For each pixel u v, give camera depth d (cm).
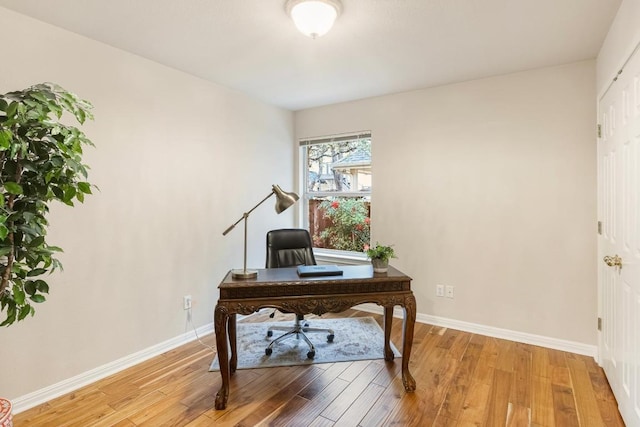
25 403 205
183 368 256
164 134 284
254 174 377
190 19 213
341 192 416
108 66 246
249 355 275
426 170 345
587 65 271
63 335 223
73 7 199
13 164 148
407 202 357
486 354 275
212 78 316
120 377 243
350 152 409
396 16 209
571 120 278
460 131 326
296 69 295
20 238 148
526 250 297
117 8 200
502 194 307
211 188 326
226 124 342
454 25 220
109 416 197
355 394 219
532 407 203
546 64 281
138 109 265
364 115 382
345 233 416
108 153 246
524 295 298
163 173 284
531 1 192
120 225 254
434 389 224
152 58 271
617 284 210
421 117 347
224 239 341
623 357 196
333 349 286
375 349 285
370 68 292
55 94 164
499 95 307
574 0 191
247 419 194
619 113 204
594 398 212
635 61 173
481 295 318
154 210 277
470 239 323
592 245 271
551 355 272
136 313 265
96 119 239
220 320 206
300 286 215
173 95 291
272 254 309
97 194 240
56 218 219
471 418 193
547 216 288
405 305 223
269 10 203
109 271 248
